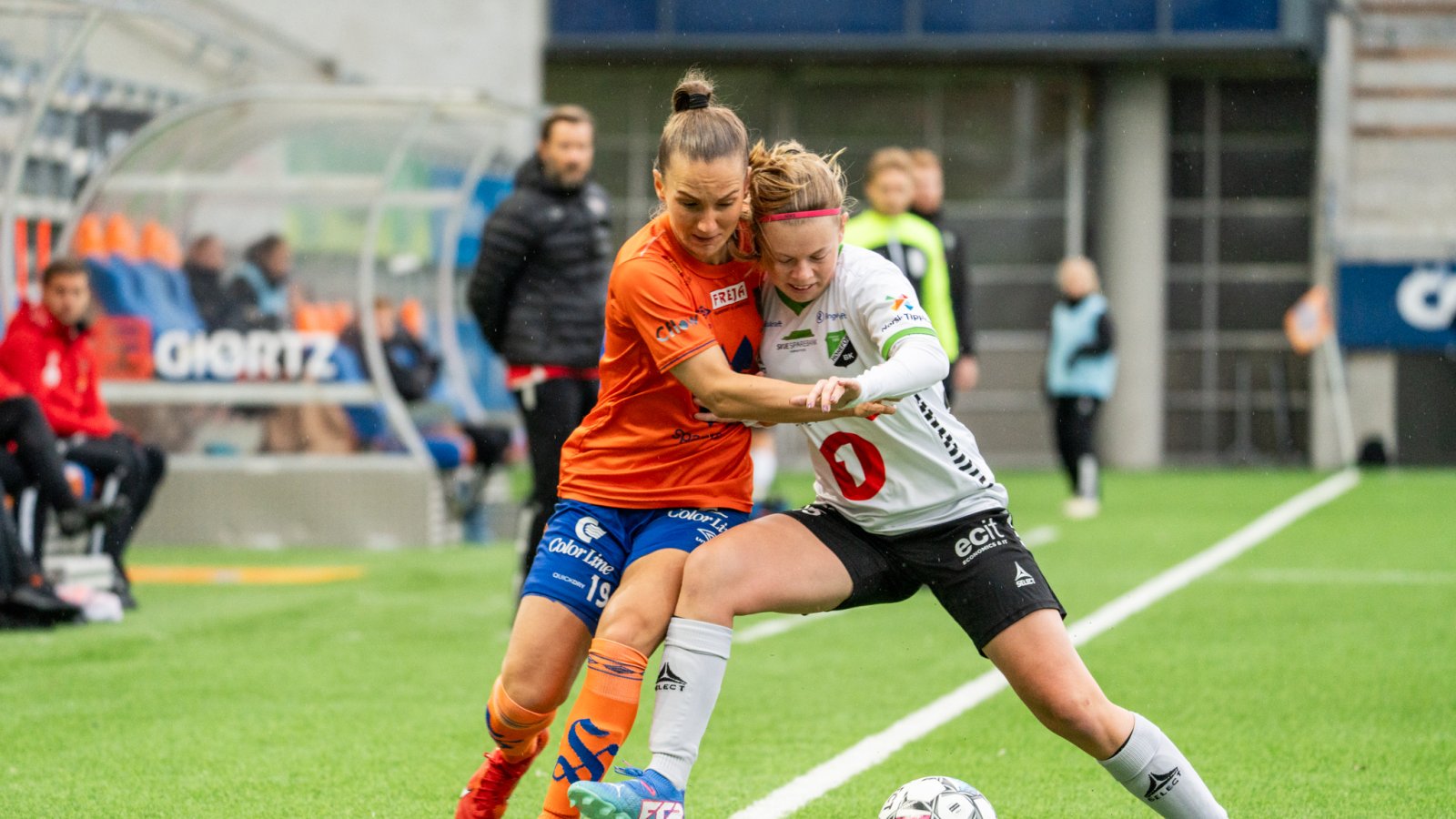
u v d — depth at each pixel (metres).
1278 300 49.62
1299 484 41.38
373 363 27.52
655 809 8.32
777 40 46.62
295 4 46.69
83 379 20.77
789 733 13.12
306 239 27.88
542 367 16.81
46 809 10.67
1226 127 49.56
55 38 26.17
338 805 10.80
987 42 46.41
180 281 27.70
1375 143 48.84
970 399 50.34
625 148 49.31
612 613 8.84
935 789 9.34
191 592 21.81
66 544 21.77
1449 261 47.62
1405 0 48.50
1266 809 10.70
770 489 33.44
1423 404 48.34
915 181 20.77
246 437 27.86
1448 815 10.55
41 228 26.91
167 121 26.80
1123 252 48.91
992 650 8.73
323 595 21.47
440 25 46.81
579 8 47.06
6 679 15.32
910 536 8.95
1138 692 14.70
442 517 28.66
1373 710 13.88
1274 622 18.77
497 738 9.38
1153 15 46.03
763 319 9.16
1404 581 22.50
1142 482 42.47
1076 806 10.84
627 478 9.17
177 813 10.59
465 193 33.12
